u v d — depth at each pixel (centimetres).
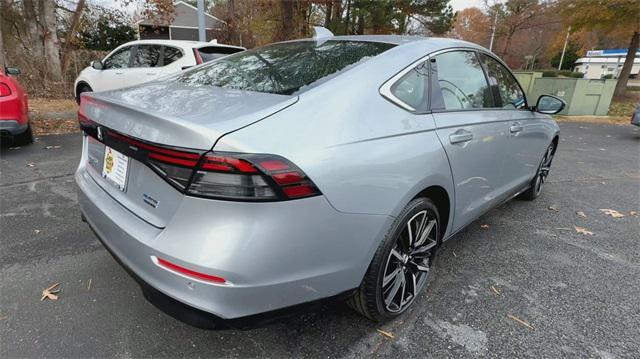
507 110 310
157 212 160
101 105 192
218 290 143
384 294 204
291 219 147
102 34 1703
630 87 2944
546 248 318
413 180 193
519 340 207
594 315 231
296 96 173
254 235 142
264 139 146
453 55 258
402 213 197
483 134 258
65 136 622
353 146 168
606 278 274
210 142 140
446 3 1830
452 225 251
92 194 203
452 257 296
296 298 159
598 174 582
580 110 1371
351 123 173
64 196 371
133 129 163
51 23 1173
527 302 241
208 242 141
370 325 215
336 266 167
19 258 263
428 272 241
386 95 196
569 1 1808
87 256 271
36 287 234
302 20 1478
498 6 2450
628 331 218
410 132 198
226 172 138
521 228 358
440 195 233
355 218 167
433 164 207
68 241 288
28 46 1207
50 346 190
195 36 2741
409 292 225
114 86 753
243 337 203
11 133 482
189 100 178
